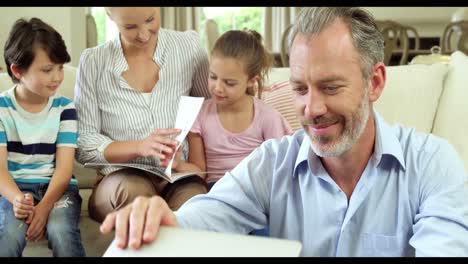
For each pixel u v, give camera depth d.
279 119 1.73
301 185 1.07
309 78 0.89
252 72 1.68
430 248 0.90
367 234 1.02
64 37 3.83
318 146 0.95
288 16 6.29
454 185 0.98
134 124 1.70
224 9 6.49
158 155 1.52
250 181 1.11
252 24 6.56
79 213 1.52
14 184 1.48
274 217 1.11
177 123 1.60
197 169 1.66
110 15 1.57
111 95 1.71
